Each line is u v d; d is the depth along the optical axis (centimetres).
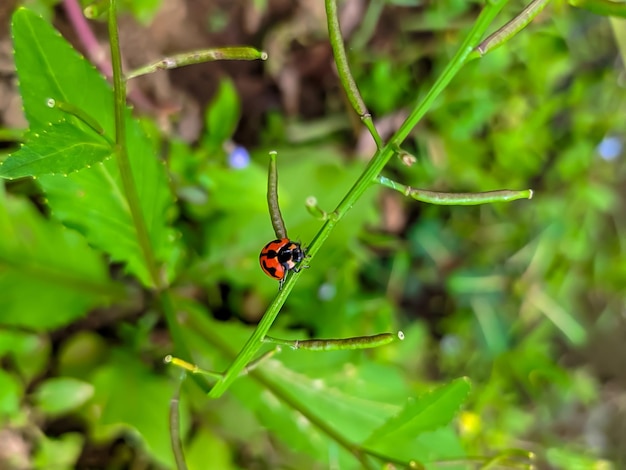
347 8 9
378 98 9
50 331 8
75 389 7
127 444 8
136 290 8
